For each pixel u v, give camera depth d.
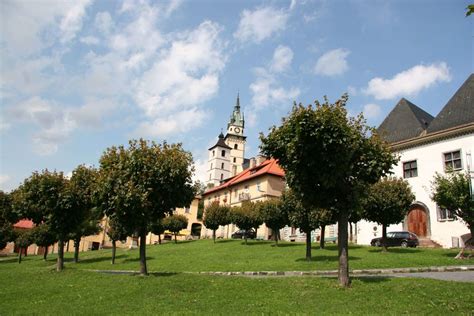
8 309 11.32
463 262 18.53
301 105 12.84
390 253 23.31
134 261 28.89
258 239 46.34
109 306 11.09
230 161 121.31
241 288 12.48
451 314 8.75
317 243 36.38
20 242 35.97
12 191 36.31
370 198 24.30
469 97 32.81
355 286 11.91
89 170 22.34
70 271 20.03
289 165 13.28
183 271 21.27
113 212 16.91
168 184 16.94
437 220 31.81
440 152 32.69
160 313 9.95
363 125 14.28
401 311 9.14
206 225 44.38
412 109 39.09
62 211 20.83
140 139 17.67
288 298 10.97
